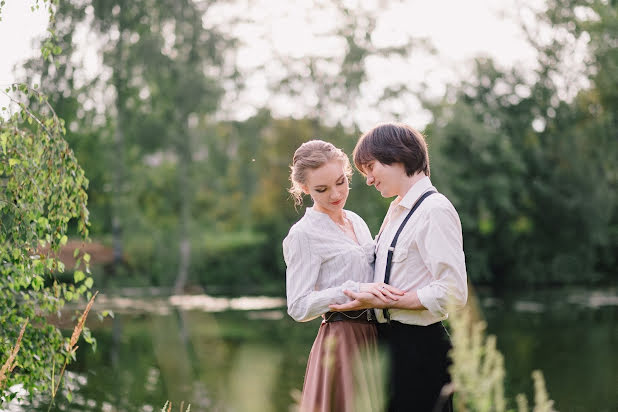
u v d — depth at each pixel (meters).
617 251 23.56
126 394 6.79
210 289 20.55
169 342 9.89
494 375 1.31
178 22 17.70
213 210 20.16
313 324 12.80
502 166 21.11
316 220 2.51
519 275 22.36
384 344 2.45
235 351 9.14
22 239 3.58
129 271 19.03
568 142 22.20
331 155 2.50
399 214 2.51
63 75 14.67
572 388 7.42
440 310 2.29
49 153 3.63
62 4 15.15
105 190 18.00
